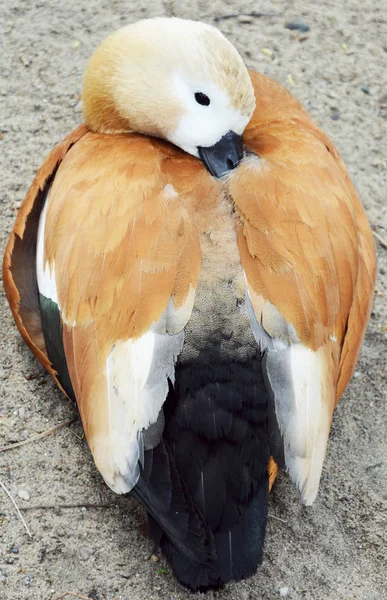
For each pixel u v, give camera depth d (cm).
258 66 540
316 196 346
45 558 346
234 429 315
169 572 346
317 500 374
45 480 367
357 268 356
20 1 560
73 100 511
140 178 338
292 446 305
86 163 353
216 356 317
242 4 572
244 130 381
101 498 363
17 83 517
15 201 463
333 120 519
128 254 321
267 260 323
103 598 339
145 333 312
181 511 306
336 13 575
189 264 319
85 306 326
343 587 352
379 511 373
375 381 415
